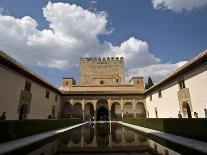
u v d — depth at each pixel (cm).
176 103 2370
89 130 2078
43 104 2778
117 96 4216
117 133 1733
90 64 6022
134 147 975
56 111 3631
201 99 1792
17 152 861
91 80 5769
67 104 4275
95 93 4153
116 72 6000
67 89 4809
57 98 3719
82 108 4094
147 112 3953
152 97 3525
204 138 1022
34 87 2422
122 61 6097
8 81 1758
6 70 1731
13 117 1830
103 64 6047
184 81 2159
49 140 1288
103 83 5609
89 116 4322
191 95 1989
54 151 887
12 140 1098
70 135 1598
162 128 1647
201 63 1781
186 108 2192
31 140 1109
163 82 2723
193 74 1955
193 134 1135
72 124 2994
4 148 848
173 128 1424
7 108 1719
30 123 1385
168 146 995
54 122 2002
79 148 968
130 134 1638
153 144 1069
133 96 4203
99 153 833
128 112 4328
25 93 2125
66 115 4175
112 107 4438
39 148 977
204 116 1741
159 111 3061
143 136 1473
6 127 1057
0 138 1013
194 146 865
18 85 1959
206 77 1716
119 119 4238
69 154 818
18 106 1939
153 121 1906
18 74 1970
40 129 1585
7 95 1728
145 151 859
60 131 1759
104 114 4616
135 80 4944
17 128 1171
